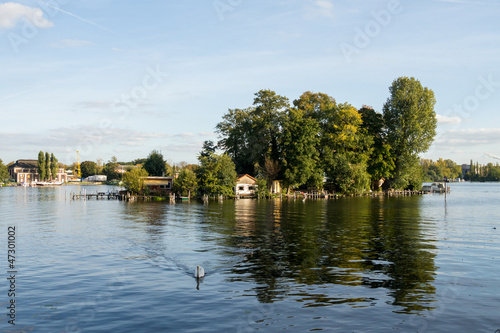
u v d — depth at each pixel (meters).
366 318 17.00
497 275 23.41
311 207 71.88
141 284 22.05
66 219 53.41
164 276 23.62
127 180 103.88
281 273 24.05
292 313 17.59
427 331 15.73
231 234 38.88
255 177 108.50
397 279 22.66
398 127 114.88
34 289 21.28
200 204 80.62
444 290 20.64
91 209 69.88
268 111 111.75
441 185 142.00
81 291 20.89
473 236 37.34
